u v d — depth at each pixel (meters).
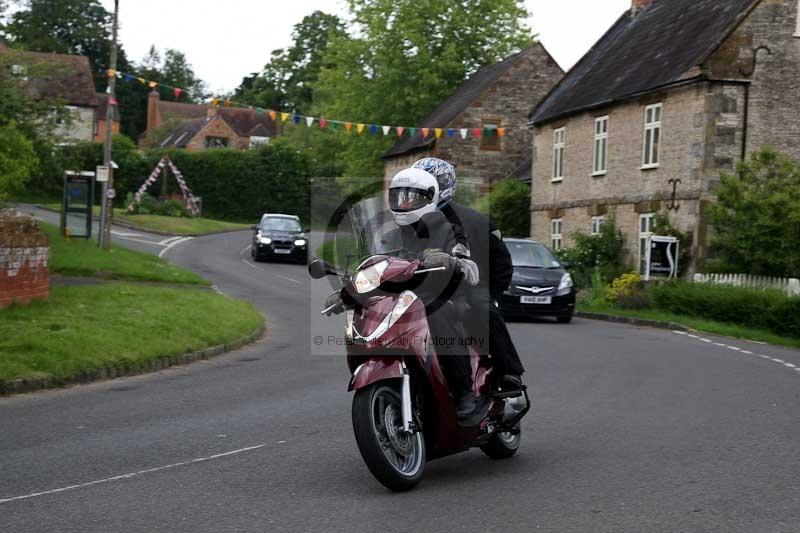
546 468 6.85
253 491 6.09
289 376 11.79
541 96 45.28
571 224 33.12
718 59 25.50
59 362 11.08
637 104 28.77
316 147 65.38
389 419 6.10
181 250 38.59
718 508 5.70
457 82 51.16
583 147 32.25
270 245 36.06
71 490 6.09
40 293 15.12
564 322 21.48
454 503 5.82
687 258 25.78
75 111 29.50
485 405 6.62
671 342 16.75
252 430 8.23
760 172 24.52
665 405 9.64
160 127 91.62
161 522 5.35
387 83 50.47
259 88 93.25
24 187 24.06
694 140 25.89
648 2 35.97
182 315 15.18
